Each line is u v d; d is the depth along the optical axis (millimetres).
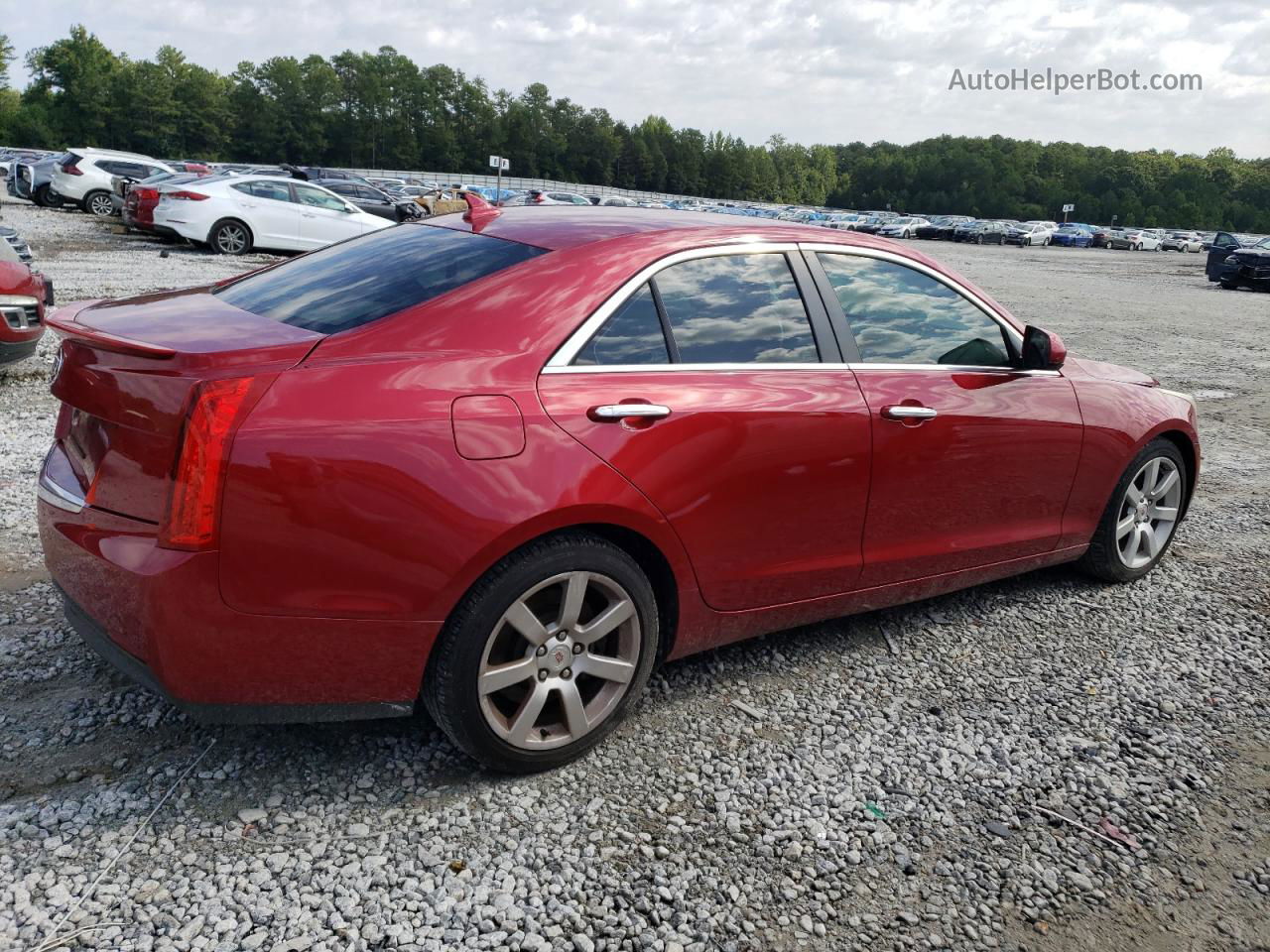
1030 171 173375
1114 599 4512
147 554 2334
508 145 155375
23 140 118625
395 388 2479
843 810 2814
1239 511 5992
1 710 2980
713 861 2564
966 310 3854
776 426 3088
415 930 2246
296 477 2332
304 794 2693
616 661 2904
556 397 2689
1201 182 162000
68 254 15750
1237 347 13523
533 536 2609
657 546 2904
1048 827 2814
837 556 3408
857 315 3486
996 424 3740
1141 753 3234
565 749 2865
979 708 3447
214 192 17141
